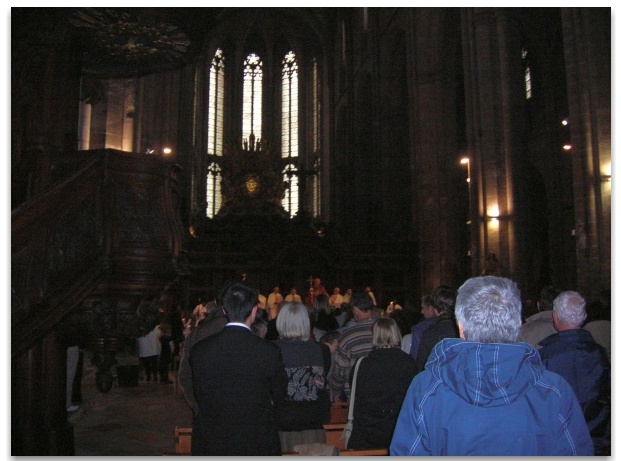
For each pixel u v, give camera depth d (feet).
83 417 30.04
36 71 20.59
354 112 134.72
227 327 11.07
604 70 48.96
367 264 93.25
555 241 89.10
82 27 24.94
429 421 6.80
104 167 17.11
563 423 6.65
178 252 17.90
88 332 16.99
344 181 143.64
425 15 88.74
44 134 20.20
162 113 106.01
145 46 27.68
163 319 44.70
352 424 13.62
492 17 68.64
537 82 97.30
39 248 15.70
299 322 14.56
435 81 87.40
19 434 19.15
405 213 105.50
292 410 14.05
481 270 65.21
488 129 66.44
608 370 11.44
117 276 16.84
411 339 17.31
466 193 105.09
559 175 89.40
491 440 6.49
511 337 6.97
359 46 131.23
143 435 26.05
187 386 16.02
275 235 98.94
